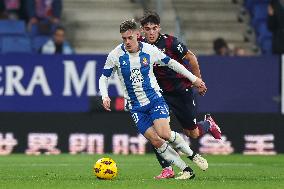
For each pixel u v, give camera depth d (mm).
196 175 29766
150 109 26734
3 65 43719
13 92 43844
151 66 26703
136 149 44406
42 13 54875
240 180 26688
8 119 43812
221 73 44812
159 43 28109
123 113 44312
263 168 34594
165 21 57688
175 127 44219
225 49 49438
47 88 44031
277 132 45344
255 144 45250
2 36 52812
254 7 59250
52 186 23766
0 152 43812
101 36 57656
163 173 27609
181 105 29688
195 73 28922
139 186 23516
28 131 43969
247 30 58750
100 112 44281
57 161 38375
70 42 57000
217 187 23422
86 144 44281
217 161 39625
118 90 44125
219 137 30609
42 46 50094
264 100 45250
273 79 45250
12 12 54562
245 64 45000
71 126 44188
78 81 44156
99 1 59250
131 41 26281
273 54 50094
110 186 23578
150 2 59625
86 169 33062
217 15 59375
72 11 58531
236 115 45000
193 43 57594
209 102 44750
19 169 33000
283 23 50906
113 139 44344
